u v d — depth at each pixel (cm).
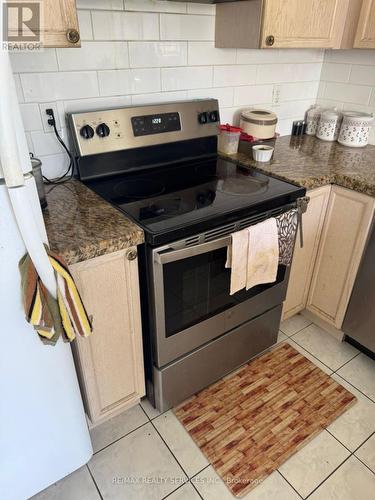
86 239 104
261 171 161
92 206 125
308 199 145
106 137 143
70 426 118
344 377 172
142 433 147
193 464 136
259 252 133
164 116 157
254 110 192
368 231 154
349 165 168
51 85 134
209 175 157
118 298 117
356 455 139
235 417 153
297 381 169
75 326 94
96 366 126
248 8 146
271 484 130
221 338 154
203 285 133
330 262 176
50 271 85
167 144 162
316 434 146
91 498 126
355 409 157
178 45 158
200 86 173
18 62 125
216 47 168
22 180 73
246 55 181
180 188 143
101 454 139
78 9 129
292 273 176
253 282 138
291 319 208
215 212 122
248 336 166
